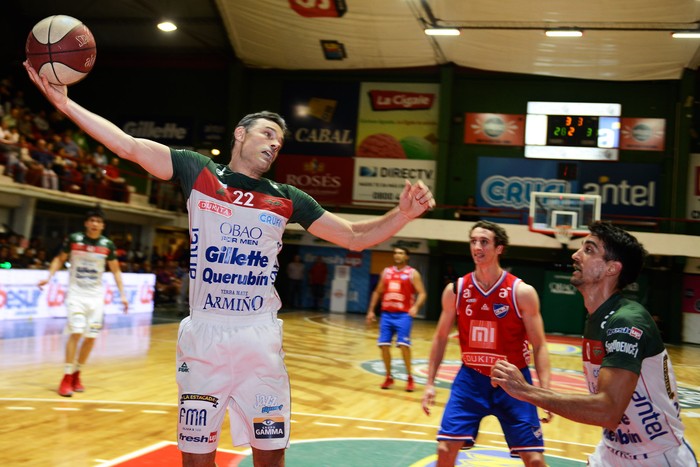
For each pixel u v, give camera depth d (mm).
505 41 18859
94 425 5234
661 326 19984
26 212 16250
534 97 21156
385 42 19906
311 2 18453
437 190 21062
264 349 2670
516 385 2268
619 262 2531
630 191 20391
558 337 18766
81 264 6543
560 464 4902
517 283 3711
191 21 20438
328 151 22141
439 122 21172
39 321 12375
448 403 3672
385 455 4816
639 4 16031
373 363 10508
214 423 2607
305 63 21703
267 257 2707
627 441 2395
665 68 19391
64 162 17547
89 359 8656
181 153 2684
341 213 21828
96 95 23469
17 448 4453
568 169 20766
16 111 17812
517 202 21016
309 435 5383
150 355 9406
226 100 22797
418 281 8141
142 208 19297
